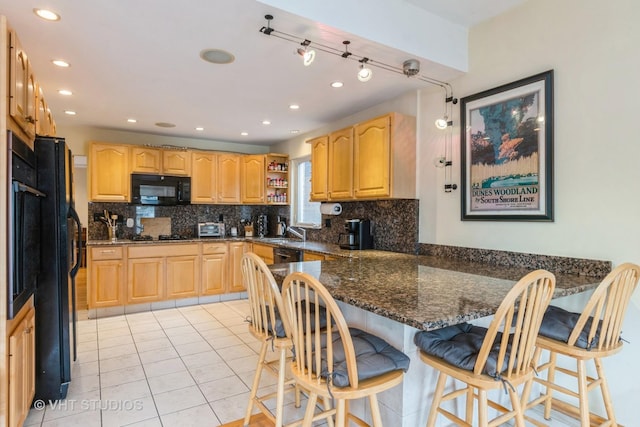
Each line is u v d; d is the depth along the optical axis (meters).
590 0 2.12
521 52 2.46
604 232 2.07
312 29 2.17
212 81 3.05
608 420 1.83
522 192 2.44
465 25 2.74
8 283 1.58
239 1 1.89
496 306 1.47
